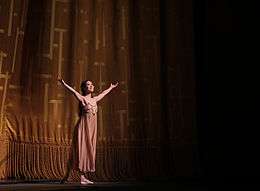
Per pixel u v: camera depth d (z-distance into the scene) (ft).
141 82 24.71
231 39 23.86
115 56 24.47
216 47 24.50
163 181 22.02
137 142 23.82
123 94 24.09
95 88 23.56
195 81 25.67
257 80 22.68
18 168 20.86
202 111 25.38
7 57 21.09
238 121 23.18
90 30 24.16
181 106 24.99
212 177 23.89
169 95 24.93
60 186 15.93
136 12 25.55
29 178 20.95
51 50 22.81
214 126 24.31
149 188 15.66
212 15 24.91
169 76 25.20
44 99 22.21
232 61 23.71
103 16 24.64
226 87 23.86
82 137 18.34
